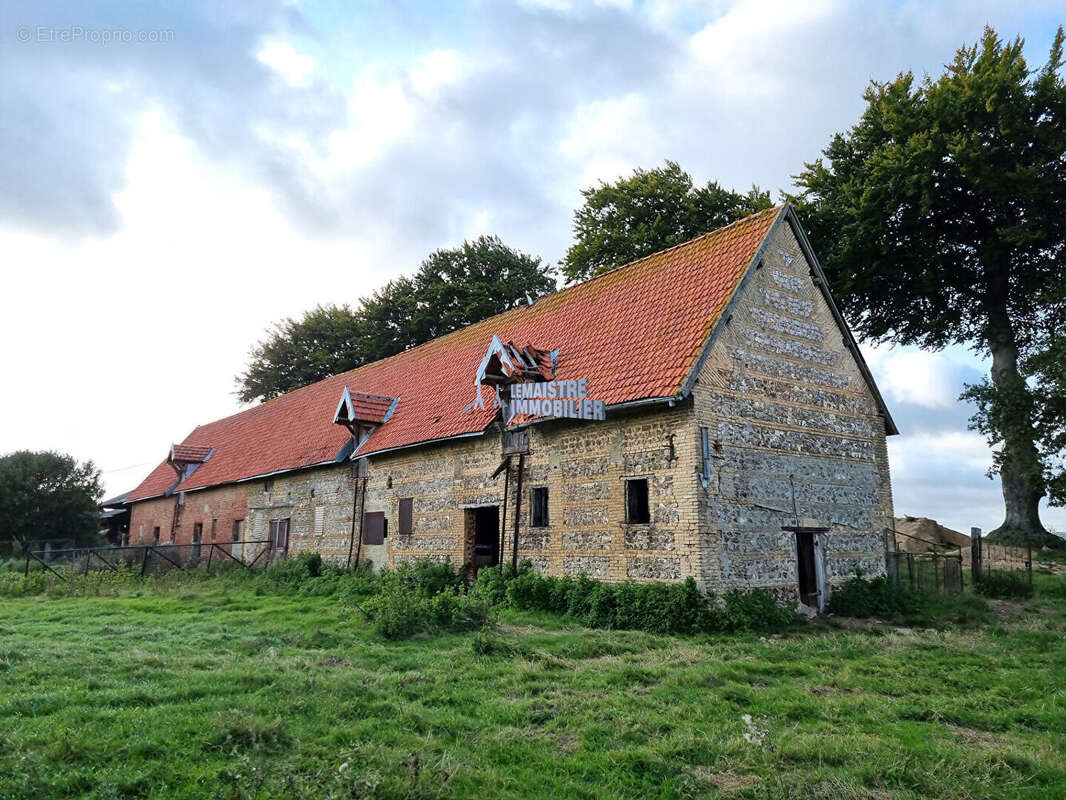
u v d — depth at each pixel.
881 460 19.30
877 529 18.47
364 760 6.44
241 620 15.44
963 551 26.64
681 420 14.94
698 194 34.53
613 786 6.31
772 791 6.18
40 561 27.39
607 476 16.20
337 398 31.47
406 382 27.31
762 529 15.49
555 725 7.81
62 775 5.85
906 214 29.16
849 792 6.21
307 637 12.52
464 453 20.28
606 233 35.66
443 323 44.09
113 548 28.91
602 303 20.73
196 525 35.59
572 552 16.62
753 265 16.78
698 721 8.02
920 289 30.23
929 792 6.43
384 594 15.78
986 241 28.94
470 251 45.97
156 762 6.19
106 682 8.74
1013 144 26.88
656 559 14.91
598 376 17.27
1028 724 8.45
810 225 30.84
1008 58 28.00
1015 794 6.38
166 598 20.08
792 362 17.39
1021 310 31.78
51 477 41.84
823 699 9.07
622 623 14.36
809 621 15.52
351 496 24.91
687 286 18.08
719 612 13.83
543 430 17.86
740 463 15.43
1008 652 12.36
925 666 11.20
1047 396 21.25
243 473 31.56
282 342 52.41
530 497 17.98
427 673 9.91
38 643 12.02
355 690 8.71
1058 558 25.55
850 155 31.62
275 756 6.54
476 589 17.64
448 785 5.98
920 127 28.38
